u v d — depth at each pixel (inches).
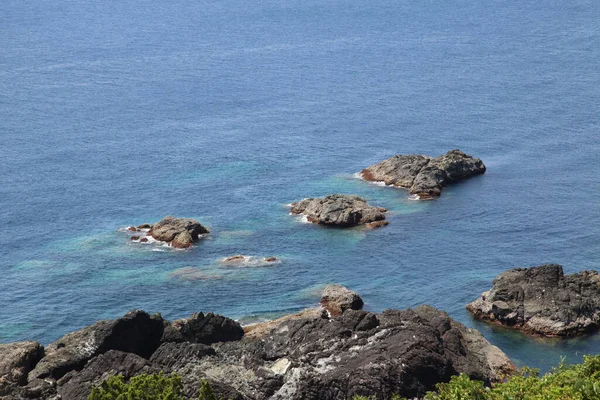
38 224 5022.1
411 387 2677.2
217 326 3260.3
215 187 5590.6
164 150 6515.8
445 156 5639.8
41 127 7283.5
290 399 2674.7
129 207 5265.8
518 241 4532.5
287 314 3762.3
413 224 4783.5
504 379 3002.0
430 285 4042.8
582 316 3533.5
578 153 6087.6
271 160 6166.3
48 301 4015.8
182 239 4579.2
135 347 3078.2
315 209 4938.5
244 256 4416.8
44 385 2795.3
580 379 1959.9
